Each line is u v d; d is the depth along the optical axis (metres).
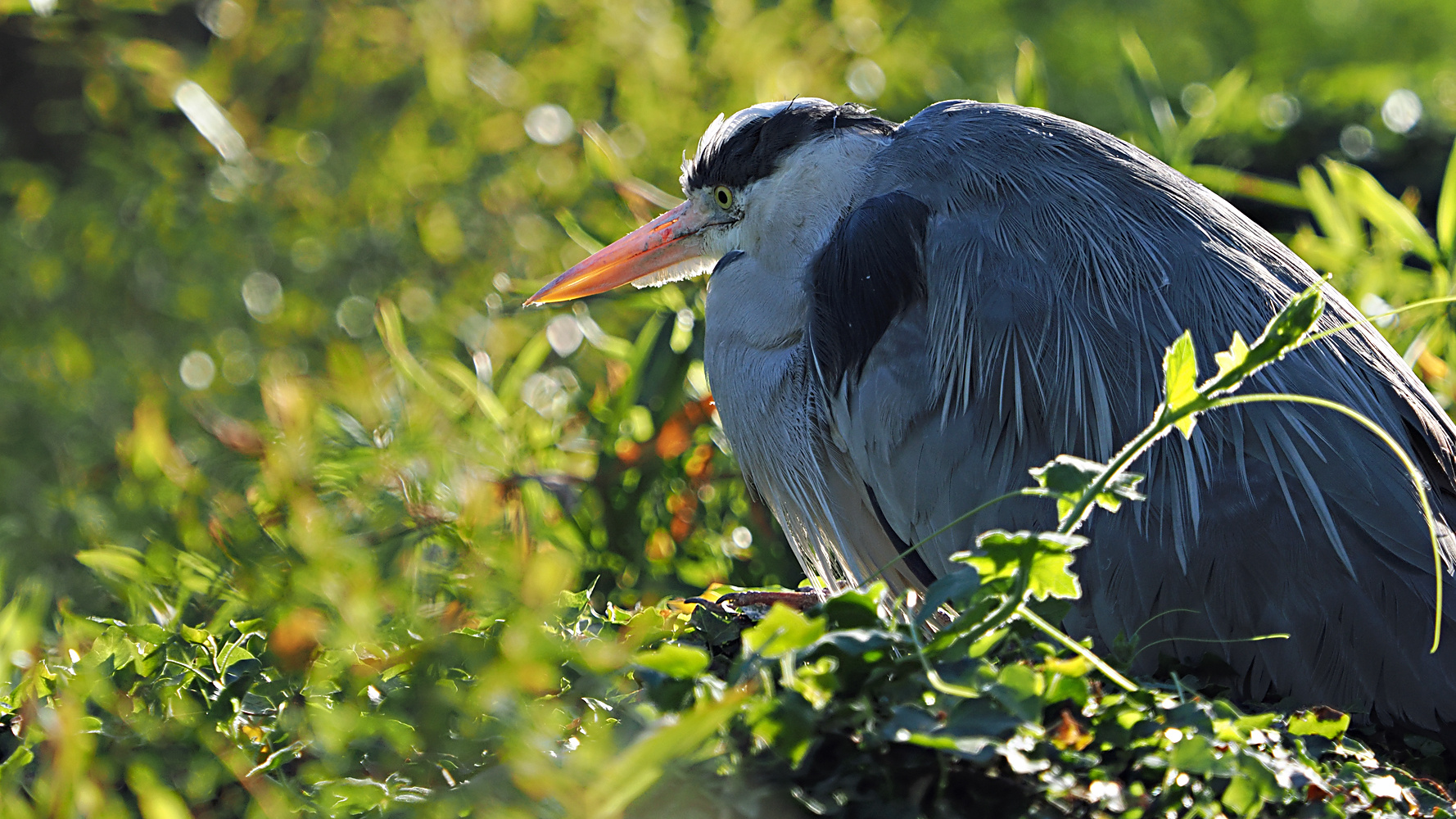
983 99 14.23
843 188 6.20
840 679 3.04
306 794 3.49
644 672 3.08
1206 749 2.99
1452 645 4.83
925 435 5.55
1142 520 5.09
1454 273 8.34
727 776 3.02
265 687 3.98
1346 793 3.38
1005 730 2.87
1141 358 5.31
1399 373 5.56
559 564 4.01
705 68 11.55
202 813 3.72
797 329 6.30
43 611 5.38
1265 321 5.35
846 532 6.44
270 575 4.69
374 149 11.71
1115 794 3.06
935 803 3.01
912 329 5.68
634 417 7.73
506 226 11.07
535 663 3.34
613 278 6.85
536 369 9.19
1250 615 4.95
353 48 11.88
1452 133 13.05
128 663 4.23
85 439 10.16
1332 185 12.34
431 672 3.80
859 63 11.65
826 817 2.97
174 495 6.80
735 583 7.31
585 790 2.90
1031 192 5.68
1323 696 4.90
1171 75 17.27
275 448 5.79
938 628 5.64
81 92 13.18
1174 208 5.65
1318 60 18.27
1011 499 5.35
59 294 11.16
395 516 5.56
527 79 11.53
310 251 11.18
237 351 10.71
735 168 6.45
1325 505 4.96
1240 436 5.11
